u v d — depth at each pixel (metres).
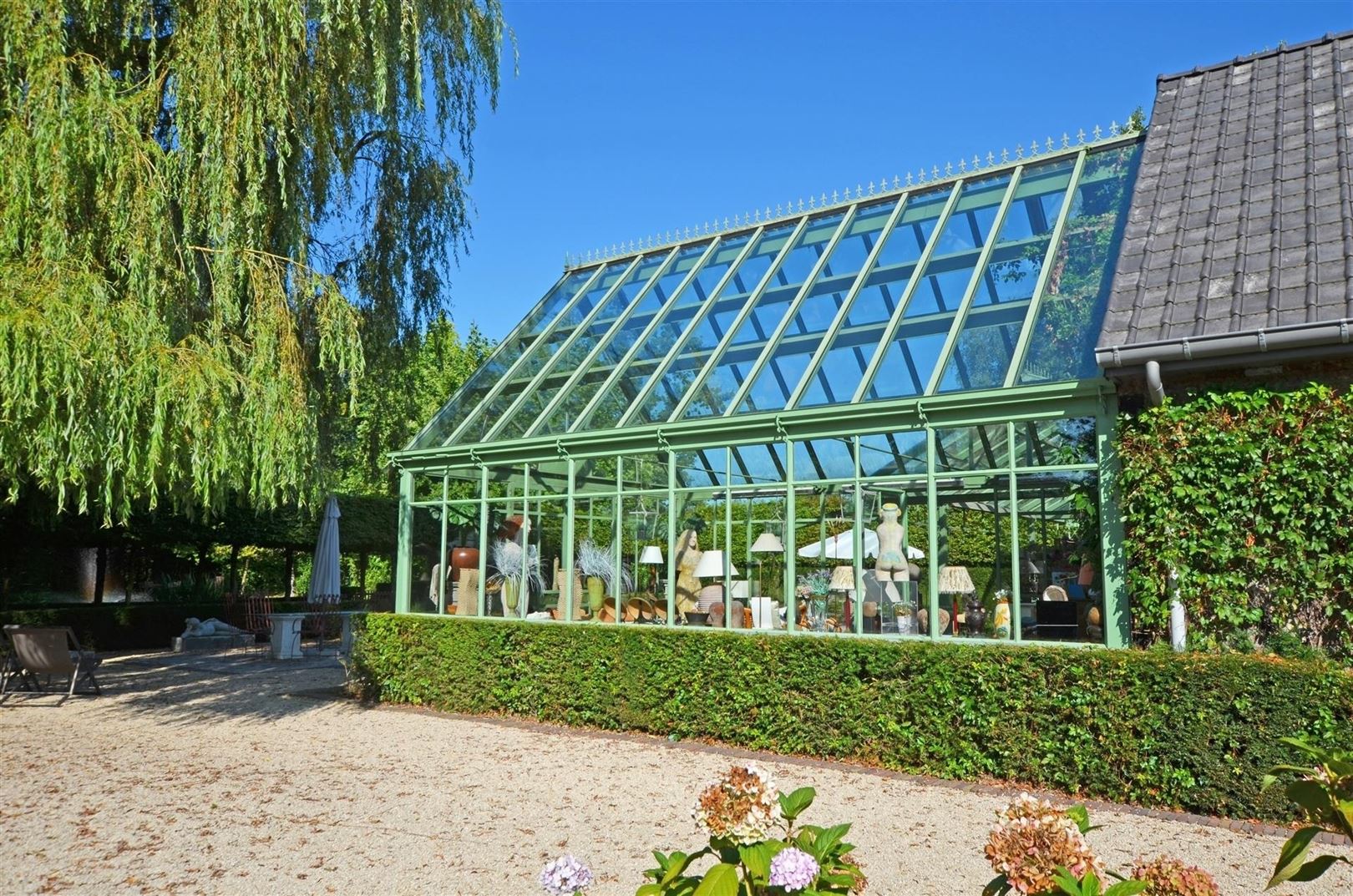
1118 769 7.91
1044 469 9.08
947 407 9.62
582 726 11.32
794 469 10.77
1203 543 8.13
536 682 11.68
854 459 10.38
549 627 11.66
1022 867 3.17
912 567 10.09
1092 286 10.24
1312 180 9.69
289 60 10.95
